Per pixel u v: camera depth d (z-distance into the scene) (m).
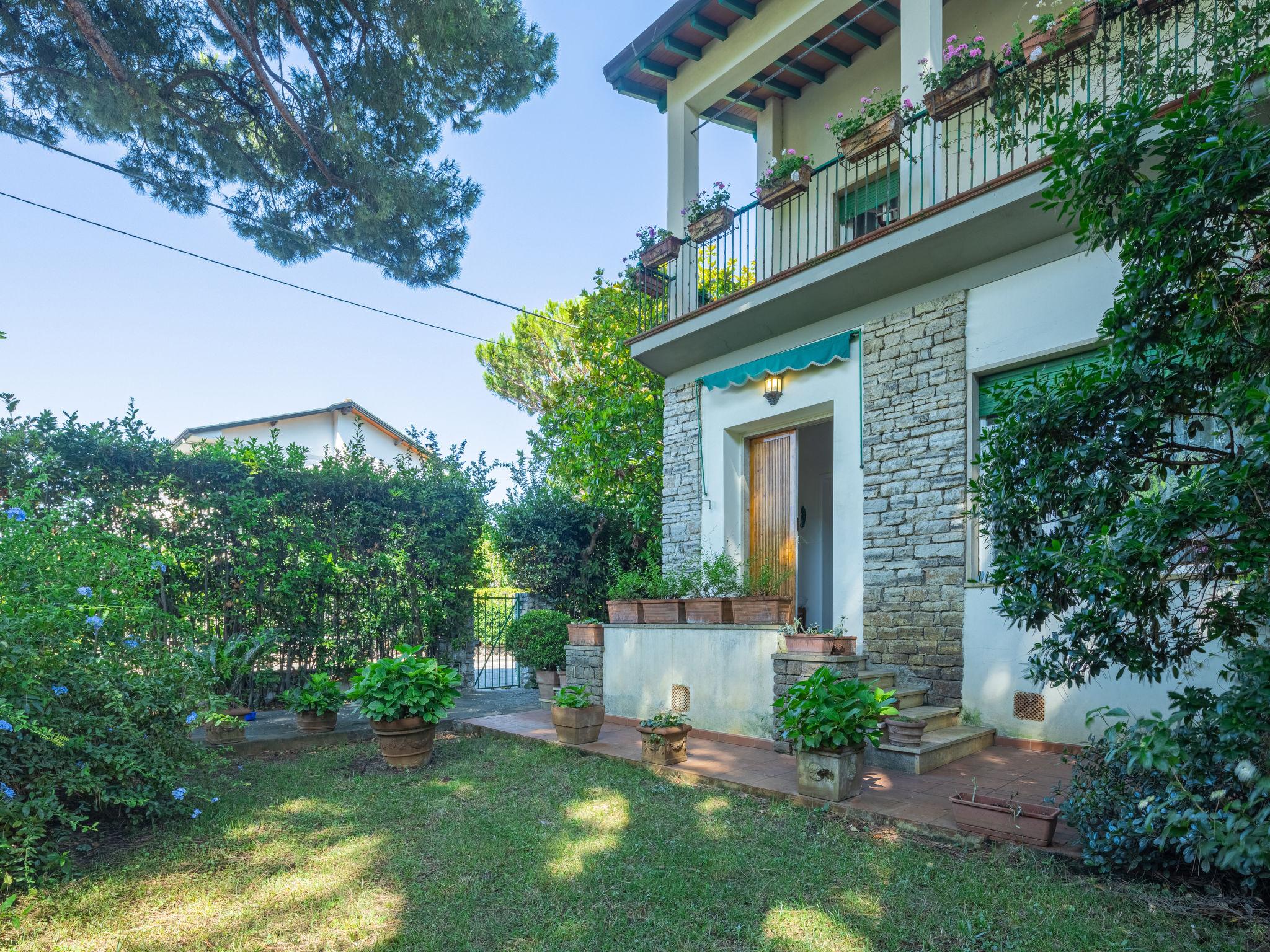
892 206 8.72
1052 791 4.54
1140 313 3.10
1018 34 7.02
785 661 5.79
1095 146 3.15
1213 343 2.93
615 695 7.41
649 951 2.81
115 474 7.46
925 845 3.82
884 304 7.06
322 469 9.12
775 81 9.94
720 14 8.58
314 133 8.05
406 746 5.72
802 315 7.66
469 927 3.01
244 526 8.16
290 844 3.98
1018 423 3.43
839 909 3.11
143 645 4.45
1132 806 3.31
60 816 3.49
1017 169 5.97
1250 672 2.91
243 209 8.58
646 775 5.33
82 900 3.20
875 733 4.50
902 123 6.73
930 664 6.36
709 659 6.48
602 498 11.23
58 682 3.84
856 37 9.05
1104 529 3.13
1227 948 2.68
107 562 4.55
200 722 5.48
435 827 4.25
